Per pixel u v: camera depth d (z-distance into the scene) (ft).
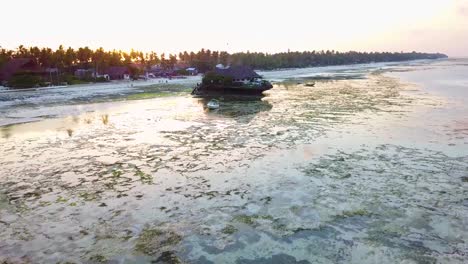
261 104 125.70
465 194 41.06
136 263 29.45
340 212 37.45
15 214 38.63
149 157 58.85
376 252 30.12
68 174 51.03
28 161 57.67
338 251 30.45
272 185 45.21
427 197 40.45
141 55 435.94
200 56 478.59
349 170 49.83
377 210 37.63
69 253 30.96
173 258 30.09
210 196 42.34
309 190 43.32
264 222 35.78
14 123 94.68
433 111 94.79
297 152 59.26
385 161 53.26
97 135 77.00
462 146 60.03
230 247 31.55
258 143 66.18
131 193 43.68
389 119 85.46
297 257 29.78
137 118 98.78
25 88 199.72
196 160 56.54
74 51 315.17
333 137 68.59
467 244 30.94
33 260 29.99
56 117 103.81
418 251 30.09
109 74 295.28
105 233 34.24
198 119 95.35
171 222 36.17
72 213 38.58
